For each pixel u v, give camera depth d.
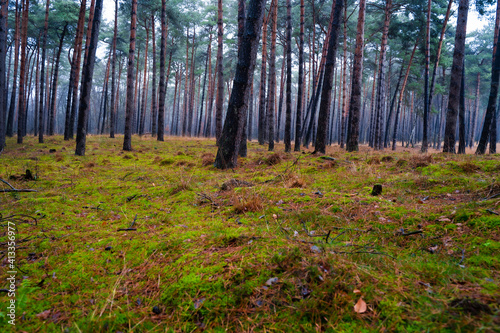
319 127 10.41
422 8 18.31
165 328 1.59
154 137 24.14
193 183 5.35
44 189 5.43
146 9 22.67
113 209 4.12
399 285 1.75
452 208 3.09
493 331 1.28
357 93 12.27
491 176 4.33
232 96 7.37
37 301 1.87
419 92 24.97
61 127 57.91
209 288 1.87
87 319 1.67
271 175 6.02
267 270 1.97
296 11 22.12
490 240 2.29
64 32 21.09
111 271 2.27
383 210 3.25
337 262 1.99
